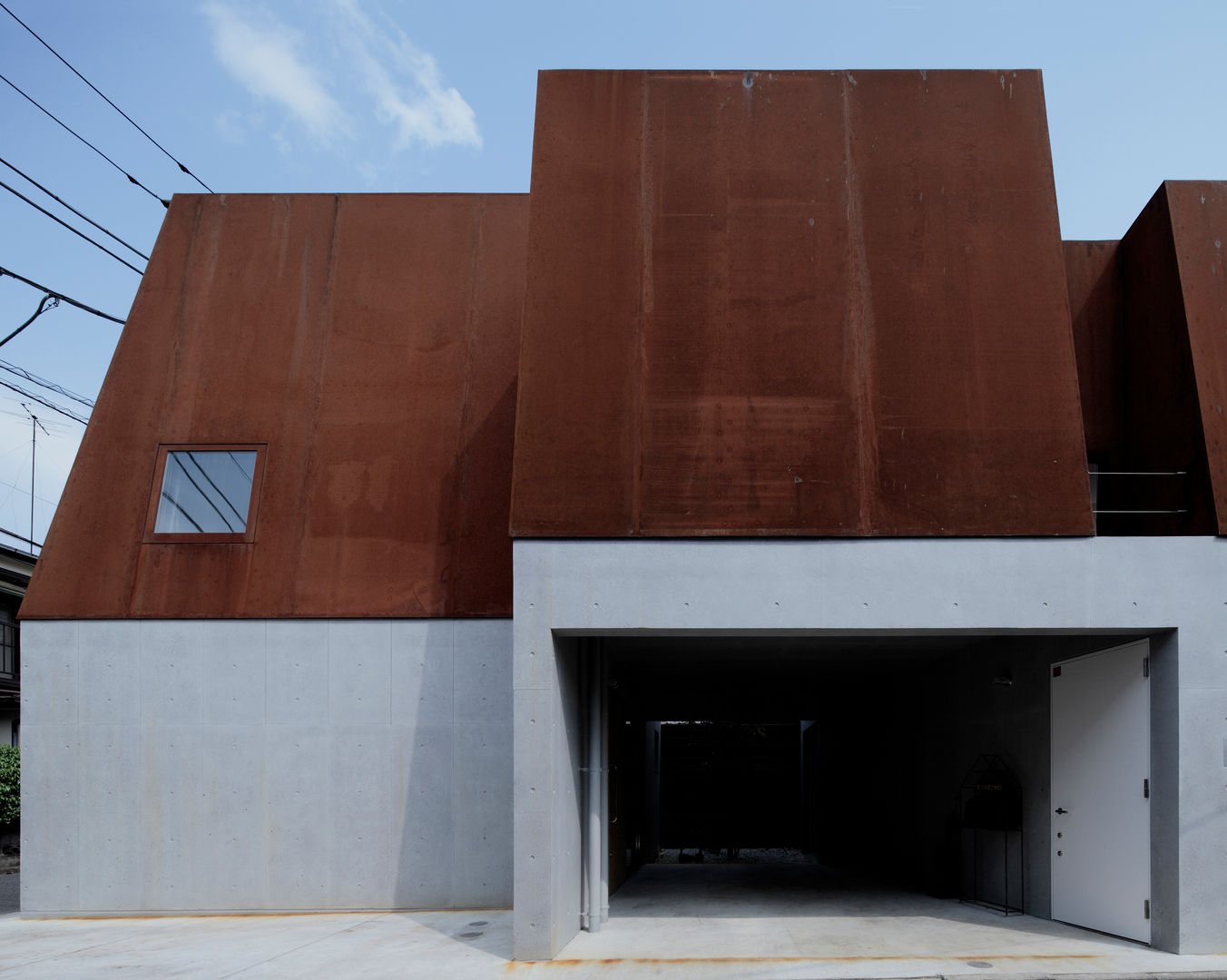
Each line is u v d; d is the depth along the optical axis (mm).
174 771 9461
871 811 14742
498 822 9289
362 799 9383
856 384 7934
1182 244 8562
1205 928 7184
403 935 8125
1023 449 7793
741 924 8750
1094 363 9906
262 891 9297
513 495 7738
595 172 8453
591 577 7621
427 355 10375
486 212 10852
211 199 10906
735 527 7652
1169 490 8578
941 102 8602
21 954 7566
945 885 11016
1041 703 9195
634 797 14055
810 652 11320
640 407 7902
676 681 14500
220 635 9625
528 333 8078
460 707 9445
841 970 6816
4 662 21953
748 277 8195
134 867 9359
